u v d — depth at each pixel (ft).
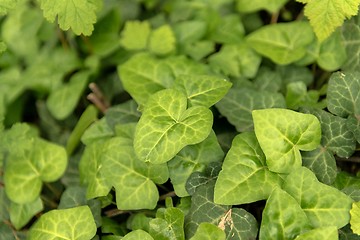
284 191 1.40
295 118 1.46
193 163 1.52
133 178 1.55
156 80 1.71
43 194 1.79
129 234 1.44
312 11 1.51
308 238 1.36
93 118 1.78
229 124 1.65
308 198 1.42
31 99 2.05
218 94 1.53
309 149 1.47
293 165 1.45
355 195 1.45
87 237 1.49
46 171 1.69
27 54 2.04
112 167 1.56
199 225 1.41
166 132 1.46
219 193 1.43
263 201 1.55
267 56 1.76
